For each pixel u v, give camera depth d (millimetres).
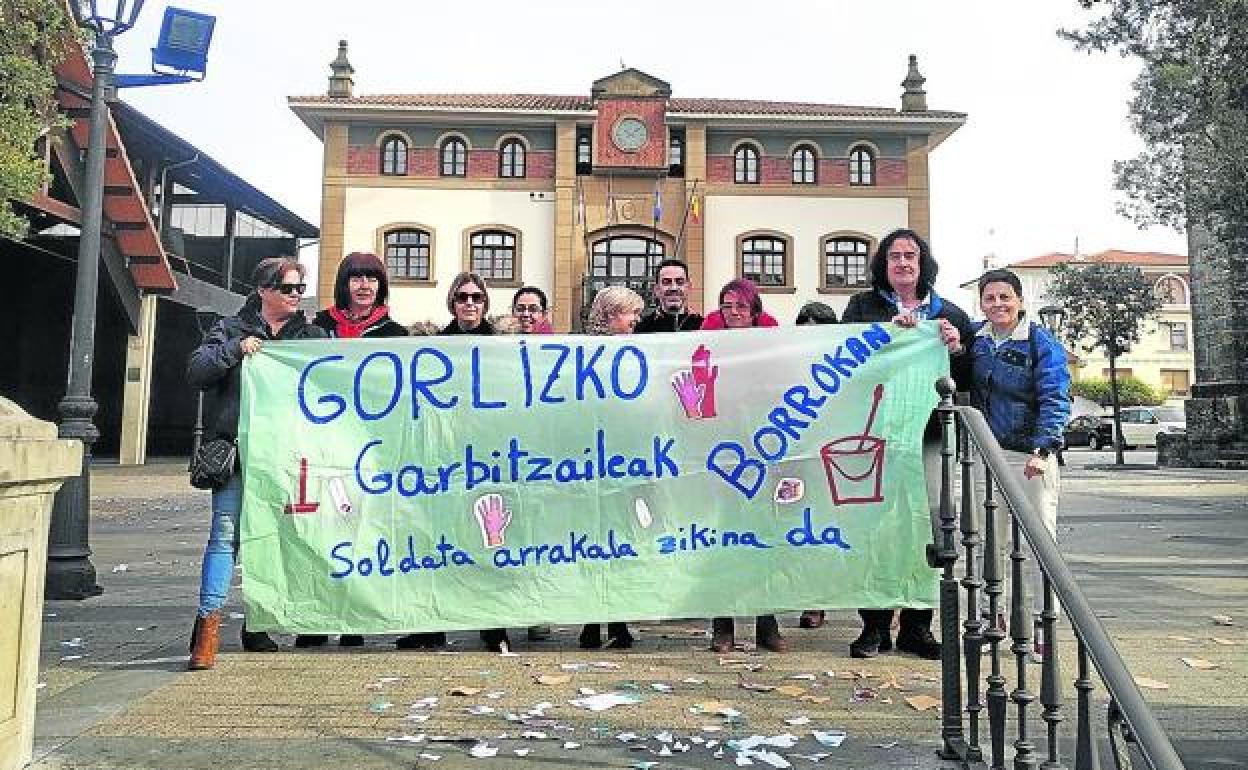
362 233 33188
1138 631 5891
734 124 33844
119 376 32812
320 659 5215
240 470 5211
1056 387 5121
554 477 5301
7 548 3258
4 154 11125
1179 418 40438
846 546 5203
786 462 5281
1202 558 9117
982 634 3475
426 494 5270
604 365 5391
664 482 5293
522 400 5359
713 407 5348
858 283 33906
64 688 4605
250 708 4270
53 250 27094
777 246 34125
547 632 5891
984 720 4137
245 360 5285
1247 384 24844
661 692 4516
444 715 4156
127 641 5691
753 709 4250
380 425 5316
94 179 7414
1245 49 13039
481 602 5203
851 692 4531
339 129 33281
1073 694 4555
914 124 33688
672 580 5227
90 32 7703
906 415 5285
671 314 6180
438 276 33250
